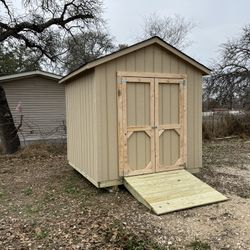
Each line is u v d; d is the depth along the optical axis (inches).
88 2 483.8
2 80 521.0
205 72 249.0
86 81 230.2
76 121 263.9
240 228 156.2
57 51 554.6
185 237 147.0
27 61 762.8
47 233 153.5
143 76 223.8
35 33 483.8
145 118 227.6
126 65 217.9
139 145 226.7
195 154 251.4
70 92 279.7
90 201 201.8
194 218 170.1
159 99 232.2
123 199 204.1
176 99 239.8
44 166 316.8
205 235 148.9
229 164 314.5
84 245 139.6
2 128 411.8
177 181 218.1
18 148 416.5
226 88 616.4
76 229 157.0
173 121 239.6
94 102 212.7
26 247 139.6
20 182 255.8
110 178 217.9
